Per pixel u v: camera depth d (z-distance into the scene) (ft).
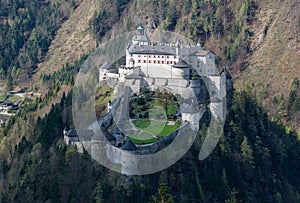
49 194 617.21
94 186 607.78
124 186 606.14
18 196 634.84
